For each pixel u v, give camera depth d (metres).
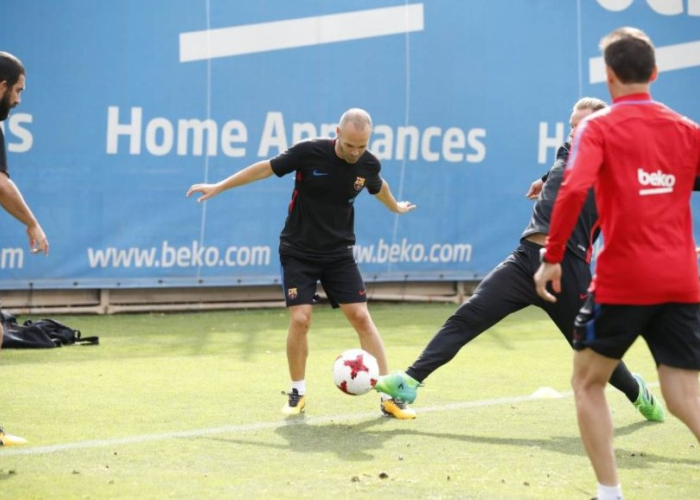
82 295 28.89
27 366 20.91
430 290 32.72
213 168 28.97
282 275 16.69
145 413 16.36
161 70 28.22
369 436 14.90
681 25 34.41
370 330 16.70
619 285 10.34
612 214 10.34
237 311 30.50
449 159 31.66
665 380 10.91
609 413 10.70
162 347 23.78
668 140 10.38
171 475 12.48
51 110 27.12
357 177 16.19
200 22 28.53
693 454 14.03
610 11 33.47
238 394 18.12
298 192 16.38
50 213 27.34
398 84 30.84
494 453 13.88
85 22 27.34
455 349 15.88
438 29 31.28
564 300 15.34
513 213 32.53
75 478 12.27
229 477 12.41
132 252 28.30
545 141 32.81
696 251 10.73
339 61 30.12
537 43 32.56
